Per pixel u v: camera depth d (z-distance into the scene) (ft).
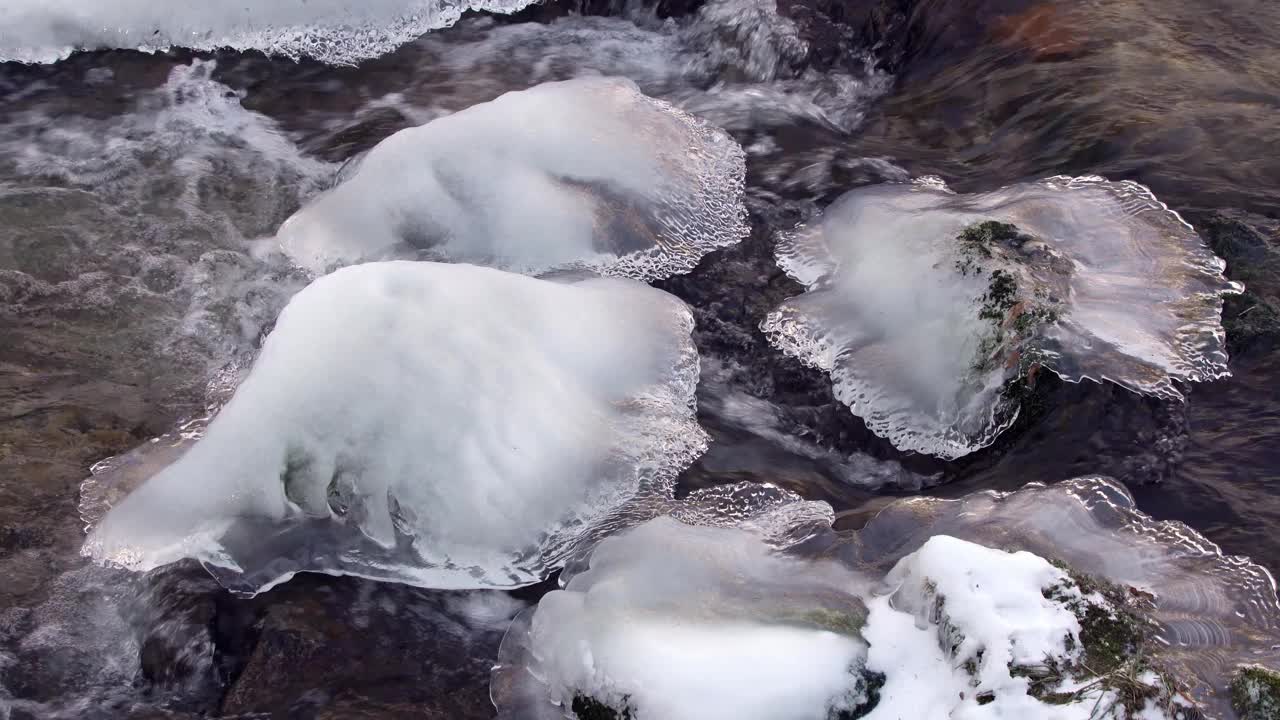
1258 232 14.16
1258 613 10.02
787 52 19.49
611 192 15.02
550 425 11.60
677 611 9.89
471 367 11.41
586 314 12.82
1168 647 9.50
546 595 10.37
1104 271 13.65
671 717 9.06
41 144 17.94
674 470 12.12
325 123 18.65
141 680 10.85
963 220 13.79
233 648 10.78
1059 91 17.26
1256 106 16.48
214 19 19.95
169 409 13.71
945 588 9.39
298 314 11.68
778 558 10.64
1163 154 15.64
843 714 9.14
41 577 11.60
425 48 20.48
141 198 16.90
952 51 18.99
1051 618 9.13
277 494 11.34
